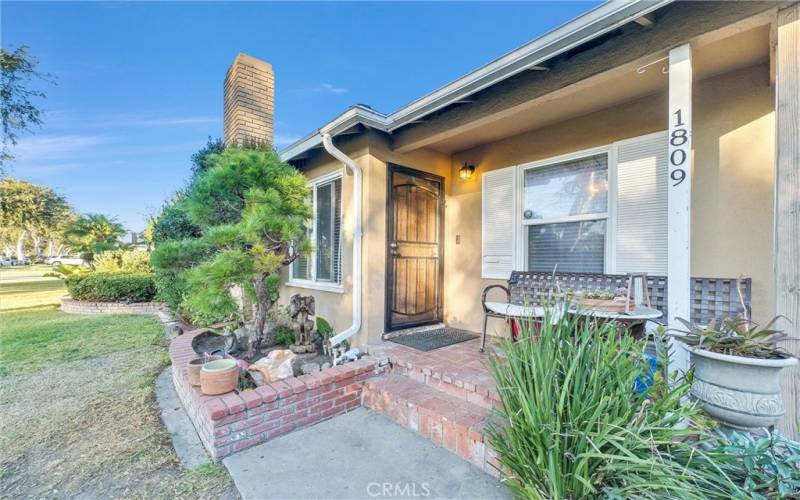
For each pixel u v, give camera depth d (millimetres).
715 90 2959
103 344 5281
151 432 2781
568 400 1604
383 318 4152
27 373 4070
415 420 2748
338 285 4703
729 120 2891
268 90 6520
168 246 4020
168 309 7754
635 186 3318
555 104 3416
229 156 3885
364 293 4031
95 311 8164
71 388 3635
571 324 1896
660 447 1564
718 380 1773
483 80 2852
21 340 5516
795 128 1856
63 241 12961
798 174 1847
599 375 1625
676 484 1366
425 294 4695
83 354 4801
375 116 3656
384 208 4199
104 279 8438
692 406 1651
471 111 3402
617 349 1783
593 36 2305
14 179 10188
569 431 1532
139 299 8648
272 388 2777
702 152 3014
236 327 4520
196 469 2307
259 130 6332
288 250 3936
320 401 2957
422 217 4676
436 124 3744
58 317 7477
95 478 2221
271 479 2191
